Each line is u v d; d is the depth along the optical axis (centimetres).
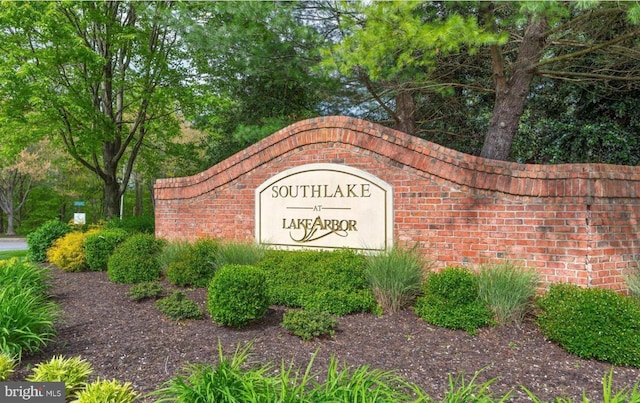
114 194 1580
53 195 3331
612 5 662
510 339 501
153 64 1455
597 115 1107
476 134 1360
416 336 511
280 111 1475
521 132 1231
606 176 553
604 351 439
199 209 941
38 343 457
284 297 638
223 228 902
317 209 768
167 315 583
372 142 724
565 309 478
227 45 1002
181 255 780
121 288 756
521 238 594
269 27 966
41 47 1262
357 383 296
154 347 476
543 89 1188
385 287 599
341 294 597
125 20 1473
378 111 1390
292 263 680
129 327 545
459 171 643
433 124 1423
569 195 556
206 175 927
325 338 504
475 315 525
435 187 665
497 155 849
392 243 691
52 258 989
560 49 1052
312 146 787
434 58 912
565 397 367
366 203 718
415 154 683
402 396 315
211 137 1730
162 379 397
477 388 377
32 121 1241
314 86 1104
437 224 663
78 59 1209
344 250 688
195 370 362
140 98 1449
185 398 303
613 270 558
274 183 820
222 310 526
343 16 874
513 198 602
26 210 3588
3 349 419
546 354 462
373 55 705
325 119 773
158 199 1016
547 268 573
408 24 655
